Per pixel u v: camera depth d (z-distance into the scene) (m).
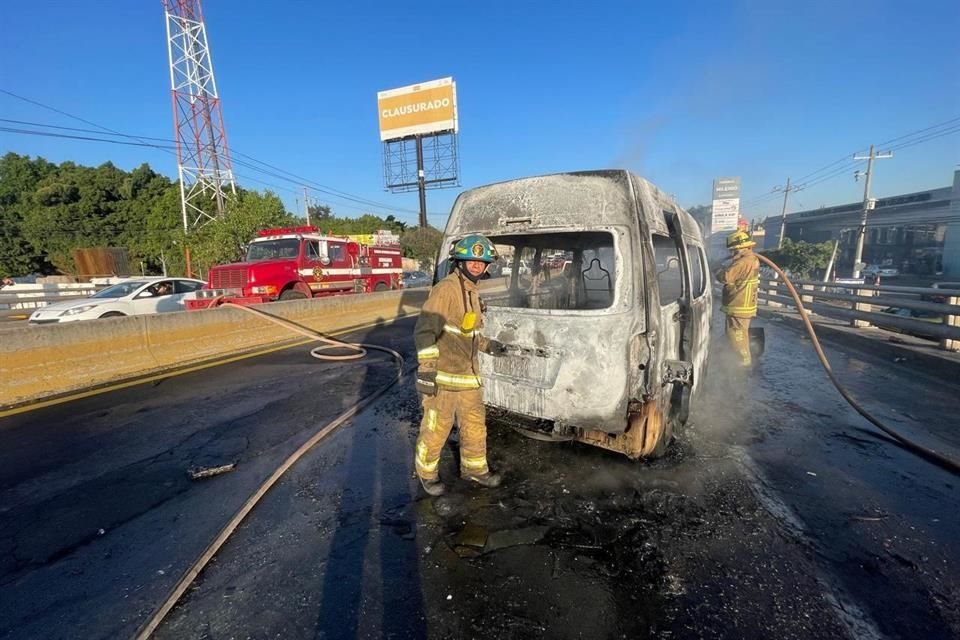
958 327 5.87
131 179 53.41
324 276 13.86
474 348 3.02
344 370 6.68
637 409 2.90
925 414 4.37
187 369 6.77
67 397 5.39
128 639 1.94
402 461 3.62
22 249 47.38
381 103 46.03
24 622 2.04
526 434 3.57
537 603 2.07
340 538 2.61
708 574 2.24
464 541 2.55
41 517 2.89
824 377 5.76
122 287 11.09
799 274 31.95
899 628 1.91
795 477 3.18
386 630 1.95
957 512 2.75
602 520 2.71
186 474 3.46
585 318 2.91
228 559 2.45
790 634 1.88
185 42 28.28
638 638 1.87
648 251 2.91
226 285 11.84
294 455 3.66
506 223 3.33
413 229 56.97
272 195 26.50
